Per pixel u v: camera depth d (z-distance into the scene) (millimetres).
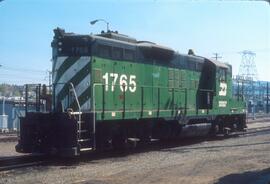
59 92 17422
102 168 14438
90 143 16234
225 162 15695
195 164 15203
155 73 20812
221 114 26375
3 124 41406
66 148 15438
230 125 28234
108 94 17734
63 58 17453
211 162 15688
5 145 21891
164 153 18484
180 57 23031
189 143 23188
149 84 20375
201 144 22641
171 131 22234
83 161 16125
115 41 18344
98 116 16938
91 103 16938
